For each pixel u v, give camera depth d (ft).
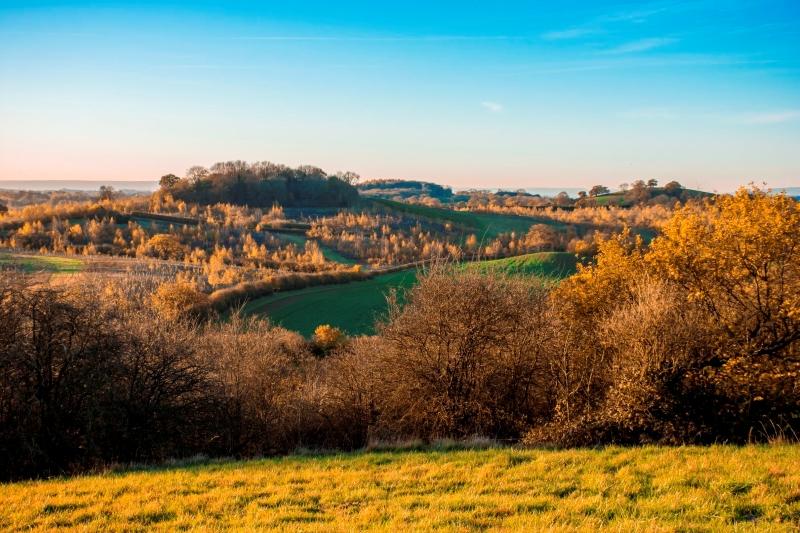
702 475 33.19
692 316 51.29
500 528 26.23
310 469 40.06
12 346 51.21
